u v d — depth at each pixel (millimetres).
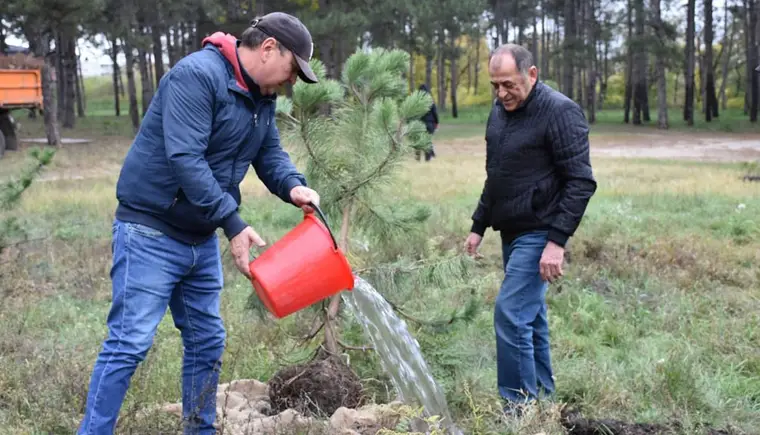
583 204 3953
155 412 3713
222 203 3131
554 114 3969
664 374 4609
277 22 3180
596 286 7125
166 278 3275
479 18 45531
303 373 4125
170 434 3611
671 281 7168
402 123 4562
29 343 5023
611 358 5109
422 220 4844
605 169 18297
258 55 3186
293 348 4746
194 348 3568
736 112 54344
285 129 4492
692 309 6254
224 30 25984
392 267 4570
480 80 72312
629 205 11273
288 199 3625
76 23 21484
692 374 4645
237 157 3361
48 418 3713
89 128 35594
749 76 51125
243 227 3176
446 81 67000
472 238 4551
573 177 3959
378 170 4574
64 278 7172
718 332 5590
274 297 3309
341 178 4590
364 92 4715
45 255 7938
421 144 4617
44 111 23656
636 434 3973
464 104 66812
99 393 3146
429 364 4633
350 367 4449
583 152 3957
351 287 3438
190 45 34312
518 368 4145
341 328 4812
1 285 6391
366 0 25688
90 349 4977
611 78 75312
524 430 3809
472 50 67312
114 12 28844
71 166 19016
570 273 7422
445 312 4883
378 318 3963
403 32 33000
